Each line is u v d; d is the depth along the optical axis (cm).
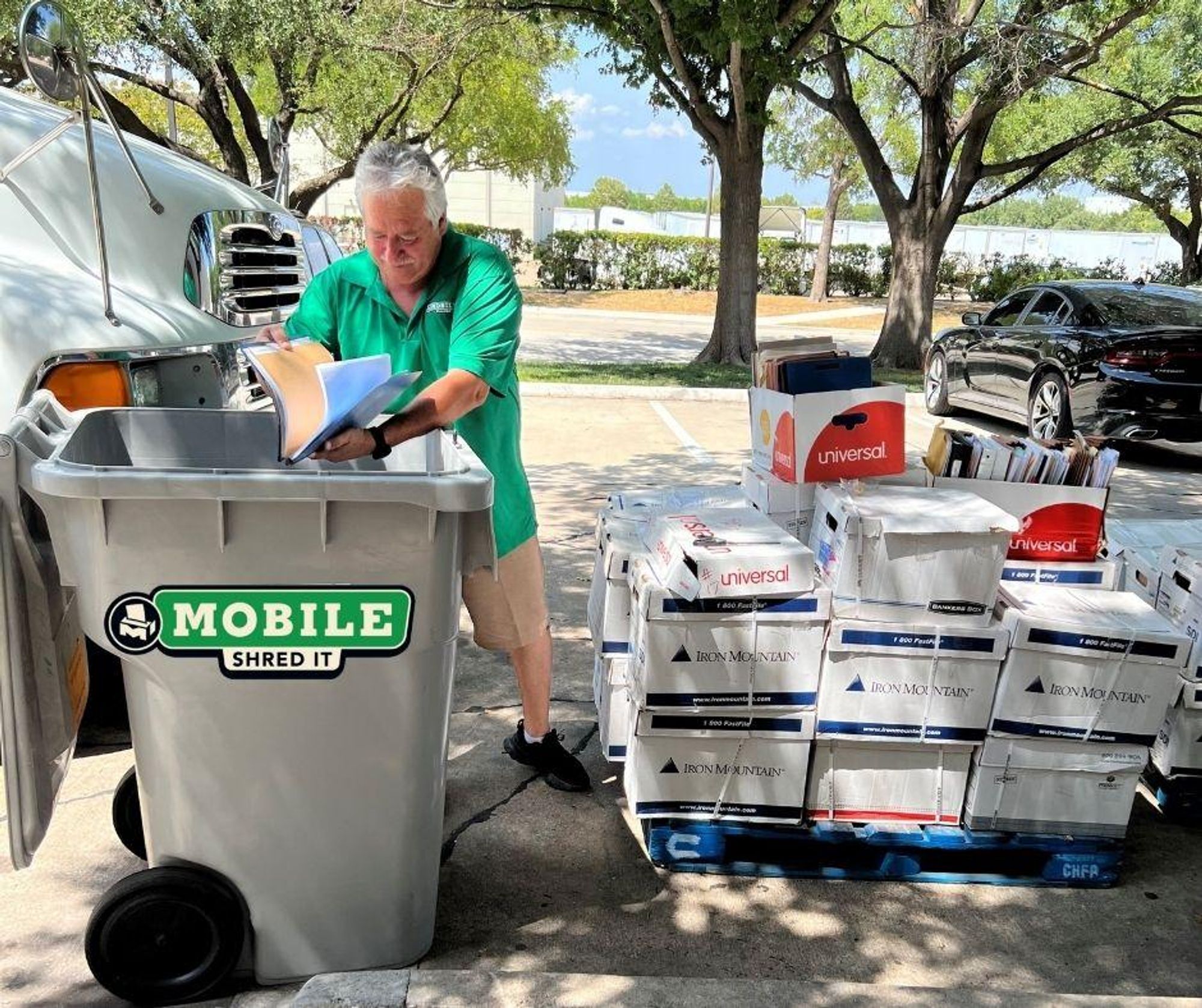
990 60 1398
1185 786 330
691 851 295
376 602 216
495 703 392
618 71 1520
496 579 229
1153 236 4325
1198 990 256
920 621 287
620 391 1137
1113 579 324
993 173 1551
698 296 3042
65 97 299
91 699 363
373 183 240
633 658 299
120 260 354
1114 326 890
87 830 300
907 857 296
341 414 210
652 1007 224
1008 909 286
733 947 263
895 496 308
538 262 3291
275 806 224
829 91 2589
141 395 327
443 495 208
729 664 283
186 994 229
